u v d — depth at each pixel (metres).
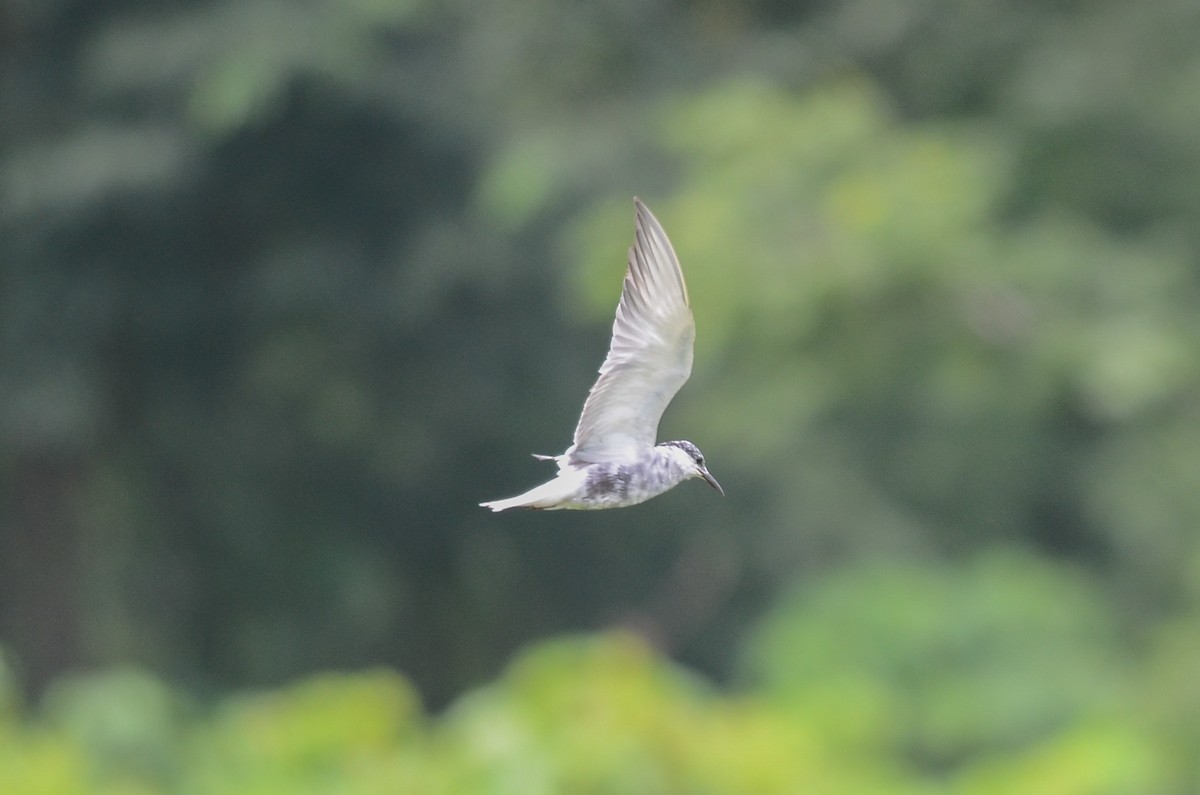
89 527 21.98
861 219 15.93
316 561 22.80
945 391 17.09
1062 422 19.72
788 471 20.62
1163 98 18.92
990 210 17.95
